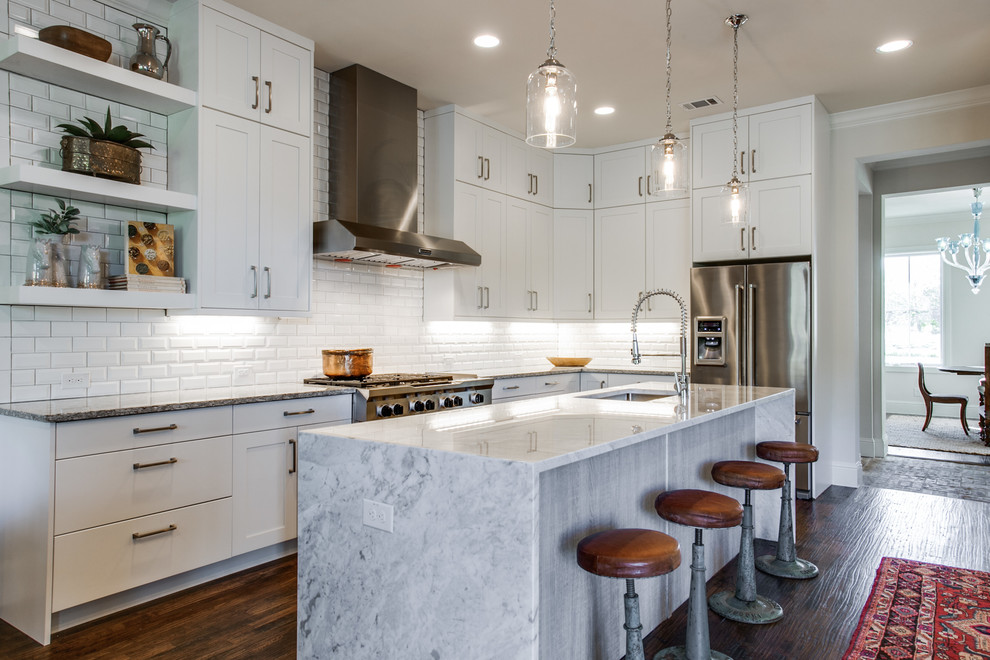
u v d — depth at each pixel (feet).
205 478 9.68
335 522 6.87
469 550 5.74
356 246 12.28
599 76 14.08
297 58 12.14
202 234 10.62
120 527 8.70
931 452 21.77
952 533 12.80
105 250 10.23
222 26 10.94
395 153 14.21
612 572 5.75
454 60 13.29
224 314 10.95
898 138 15.96
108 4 10.44
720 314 16.16
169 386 11.24
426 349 16.56
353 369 12.88
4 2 9.24
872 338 21.11
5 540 8.78
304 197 12.30
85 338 10.14
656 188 9.95
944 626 8.65
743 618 8.86
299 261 12.20
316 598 7.05
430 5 11.01
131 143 9.84
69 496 8.19
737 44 12.48
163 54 11.03
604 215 19.44
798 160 15.49
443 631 5.92
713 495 7.66
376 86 13.85
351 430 7.18
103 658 7.69
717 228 16.60
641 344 20.15
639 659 6.41
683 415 8.25
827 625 8.74
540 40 12.39
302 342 13.46
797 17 11.45
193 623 8.59
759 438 12.55
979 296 30.76
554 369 18.43
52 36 9.04
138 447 8.89
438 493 5.97
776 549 11.96
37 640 8.12
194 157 10.62
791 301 15.28
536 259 18.72
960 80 14.46
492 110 16.34
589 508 7.39
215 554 9.83
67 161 9.21
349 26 11.86
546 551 6.64
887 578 10.39
